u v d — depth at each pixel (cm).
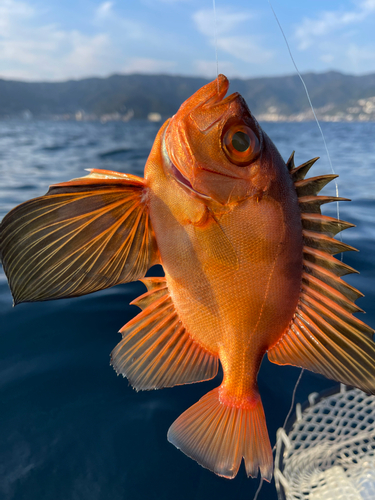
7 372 52
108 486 39
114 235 28
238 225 27
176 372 31
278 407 49
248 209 27
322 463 39
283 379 54
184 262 29
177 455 42
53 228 26
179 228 28
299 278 28
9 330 62
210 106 26
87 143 495
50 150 376
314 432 41
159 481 40
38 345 58
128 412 47
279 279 28
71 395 49
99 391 50
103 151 366
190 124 26
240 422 30
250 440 29
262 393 51
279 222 27
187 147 26
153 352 31
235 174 26
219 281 28
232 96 26
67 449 42
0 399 48
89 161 283
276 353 30
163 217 28
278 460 38
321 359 29
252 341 29
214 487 39
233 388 30
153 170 28
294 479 37
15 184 180
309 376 55
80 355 56
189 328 31
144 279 31
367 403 44
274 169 27
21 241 25
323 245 27
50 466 40
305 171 28
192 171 26
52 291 27
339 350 28
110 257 29
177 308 31
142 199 28
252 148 26
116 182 27
